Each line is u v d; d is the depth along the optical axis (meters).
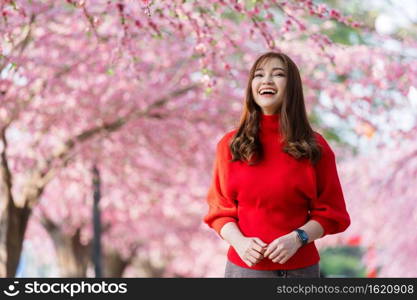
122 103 11.46
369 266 14.23
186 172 14.85
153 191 15.11
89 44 9.87
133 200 15.37
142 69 10.77
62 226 16.98
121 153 13.20
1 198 10.27
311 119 13.30
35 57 9.69
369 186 12.34
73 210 16.33
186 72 11.26
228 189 3.94
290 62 4.04
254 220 3.83
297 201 3.83
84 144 11.80
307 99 11.02
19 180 12.84
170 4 6.64
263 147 3.90
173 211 16.52
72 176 13.82
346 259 32.81
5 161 10.16
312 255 3.85
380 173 12.03
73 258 17.00
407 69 9.28
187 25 7.75
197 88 11.49
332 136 14.55
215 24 7.04
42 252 22.16
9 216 10.23
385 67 9.43
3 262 10.16
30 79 9.59
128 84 10.90
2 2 6.59
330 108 10.91
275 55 4.06
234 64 10.31
